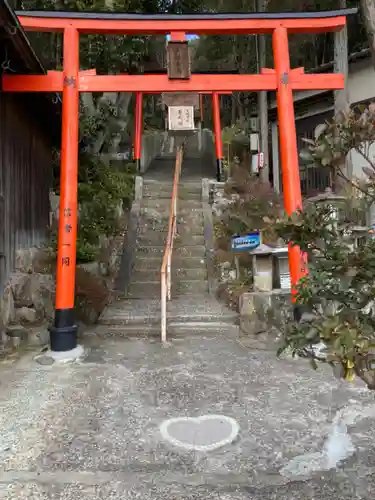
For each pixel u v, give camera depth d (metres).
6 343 5.19
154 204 10.58
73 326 5.15
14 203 6.02
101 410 3.54
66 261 5.28
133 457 2.80
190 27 5.62
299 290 2.13
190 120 5.86
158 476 2.58
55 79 5.45
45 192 8.01
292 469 2.64
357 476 2.55
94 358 4.92
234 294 6.77
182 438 3.06
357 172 9.16
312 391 3.90
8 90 5.36
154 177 12.95
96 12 5.41
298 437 3.06
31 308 5.77
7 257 5.59
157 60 15.12
